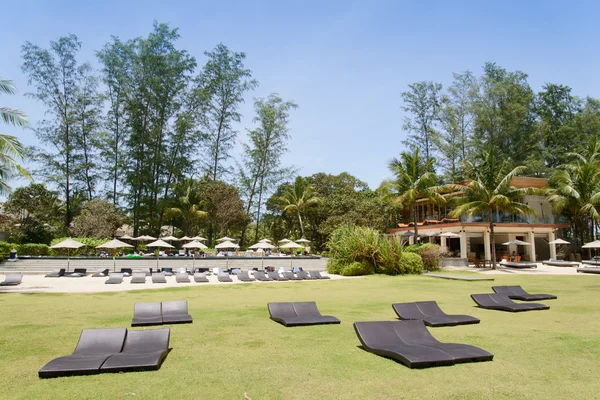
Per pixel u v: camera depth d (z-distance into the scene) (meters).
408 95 45.75
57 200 40.41
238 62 45.59
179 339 7.31
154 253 37.38
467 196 32.19
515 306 10.70
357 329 6.54
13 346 6.88
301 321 8.63
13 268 27.75
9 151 16.55
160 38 41.53
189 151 44.47
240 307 11.62
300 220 45.09
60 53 39.03
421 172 33.75
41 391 4.61
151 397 4.45
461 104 45.00
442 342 6.92
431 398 4.42
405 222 45.34
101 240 33.84
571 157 43.22
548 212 38.88
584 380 5.01
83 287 18.00
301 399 4.40
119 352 5.96
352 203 43.38
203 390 4.67
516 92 44.25
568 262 31.95
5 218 35.41
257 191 47.06
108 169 41.28
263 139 46.62
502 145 44.94
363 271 25.02
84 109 40.19
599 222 38.88
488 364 5.65
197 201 41.72
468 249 41.91
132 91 41.28
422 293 15.10
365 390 4.66
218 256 32.72
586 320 9.13
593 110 45.81
